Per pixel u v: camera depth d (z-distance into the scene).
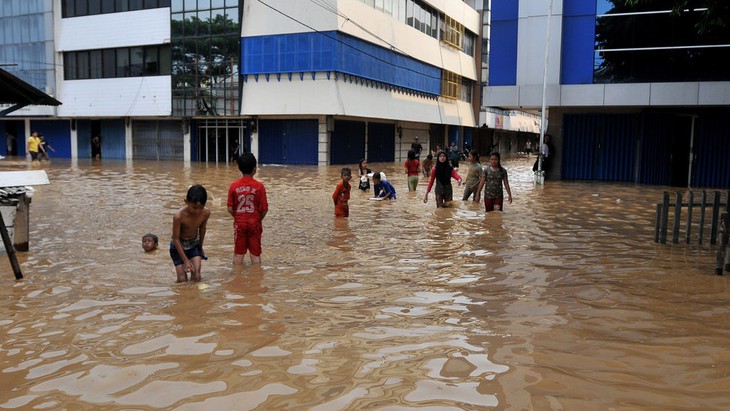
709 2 11.93
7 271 7.48
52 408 3.74
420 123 46.94
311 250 8.89
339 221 11.86
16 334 5.12
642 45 21.17
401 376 4.17
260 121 36.00
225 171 27.94
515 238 9.95
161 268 7.68
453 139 53.94
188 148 38.19
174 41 36.34
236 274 7.36
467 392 3.89
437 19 46.19
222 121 37.19
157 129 39.59
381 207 14.21
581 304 5.96
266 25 33.53
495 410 3.63
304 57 32.62
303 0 32.25
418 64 42.69
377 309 5.82
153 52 37.62
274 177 24.67
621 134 23.61
